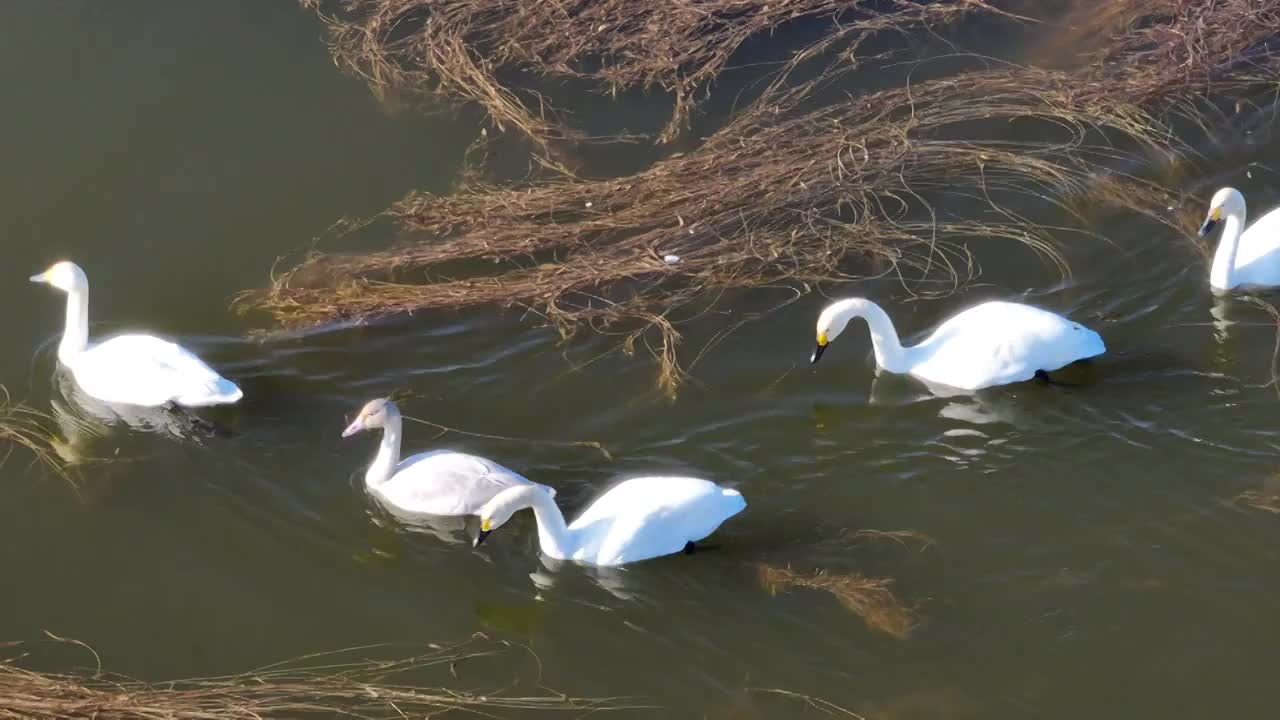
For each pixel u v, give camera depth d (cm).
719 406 1548
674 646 1280
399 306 1667
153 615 1308
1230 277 1680
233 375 1587
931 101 2016
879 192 1845
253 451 1488
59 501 1424
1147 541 1367
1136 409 1523
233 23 2169
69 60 2078
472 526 1405
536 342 1634
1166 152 1919
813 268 1734
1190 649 1265
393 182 1891
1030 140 1948
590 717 1215
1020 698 1226
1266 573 1330
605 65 2116
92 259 1758
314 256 1761
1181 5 2180
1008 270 1733
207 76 2059
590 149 1950
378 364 1605
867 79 2080
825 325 1549
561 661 1268
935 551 1363
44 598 1322
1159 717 1209
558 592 1334
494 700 1226
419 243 1784
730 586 1334
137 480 1452
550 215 1814
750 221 1794
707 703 1228
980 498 1425
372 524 1408
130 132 1958
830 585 1327
